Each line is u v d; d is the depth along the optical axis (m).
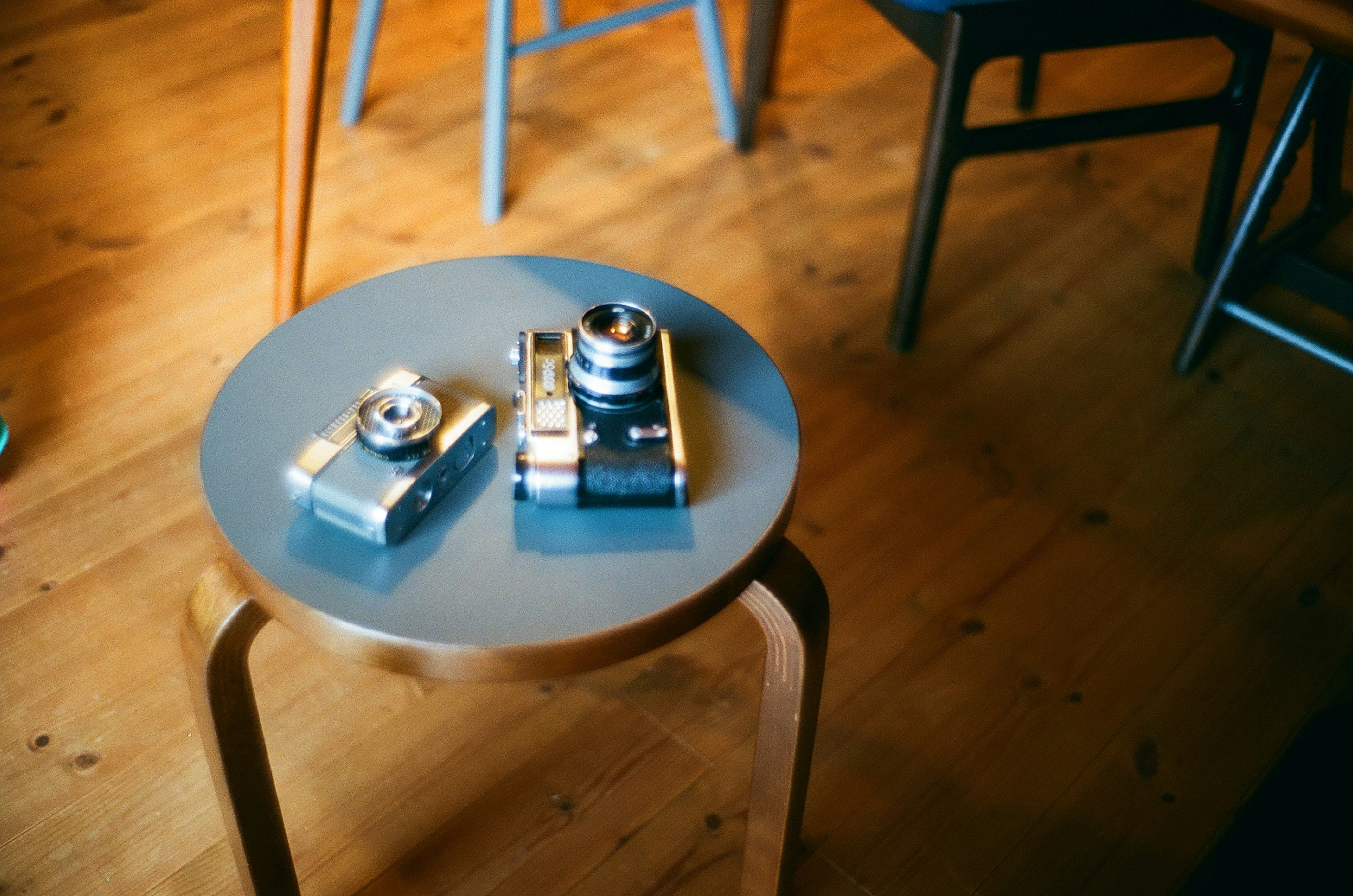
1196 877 0.76
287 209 1.47
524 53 1.64
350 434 0.77
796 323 1.65
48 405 1.44
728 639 1.25
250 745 0.82
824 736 1.17
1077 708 1.21
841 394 1.55
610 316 0.82
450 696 1.18
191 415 1.44
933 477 1.45
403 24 2.16
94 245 1.67
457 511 0.76
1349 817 0.75
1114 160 1.99
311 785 1.10
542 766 1.13
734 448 0.81
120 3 2.15
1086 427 1.53
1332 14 0.86
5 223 1.69
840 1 2.33
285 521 0.74
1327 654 1.28
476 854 1.06
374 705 1.16
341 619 0.69
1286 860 0.73
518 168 1.87
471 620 0.69
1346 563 1.38
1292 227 1.67
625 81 2.08
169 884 1.02
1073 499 1.43
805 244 1.78
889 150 1.98
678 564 0.73
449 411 0.78
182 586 1.25
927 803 1.12
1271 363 1.64
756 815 0.93
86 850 1.03
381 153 1.88
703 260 1.73
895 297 1.65
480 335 0.89
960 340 1.64
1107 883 1.07
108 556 1.28
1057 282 1.75
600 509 0.77
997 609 1.30
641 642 0.71
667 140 1.96
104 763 1.10
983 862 1.08
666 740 1.16
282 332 0.88
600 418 0.79
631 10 1.95
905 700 1.20
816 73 2.14
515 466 0.76
